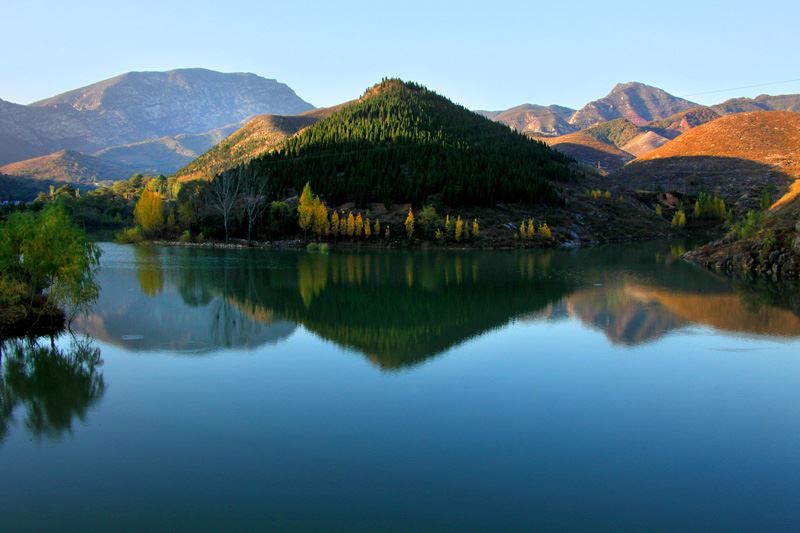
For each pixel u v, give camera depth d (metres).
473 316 53.66
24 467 23.67
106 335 44.91
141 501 21.05
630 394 32.56
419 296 64.38
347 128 196.38
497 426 27.95
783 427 28.16
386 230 125.81
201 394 32.00
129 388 33.00
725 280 76.38
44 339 43.66
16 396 31.89
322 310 56.12
